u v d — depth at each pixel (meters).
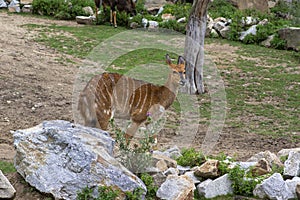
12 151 7.67
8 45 15.25
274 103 12.36
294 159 6.92
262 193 6.41
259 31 19.09
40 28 18.58
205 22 12.33
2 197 5.63
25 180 6.00
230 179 6.53
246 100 12.45
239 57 16.80
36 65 13.40
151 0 24.16
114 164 5.87
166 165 6.70
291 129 10.41
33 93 11.07
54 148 6.00
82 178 5.73
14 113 9.77
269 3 25.33
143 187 5.83
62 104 10.56
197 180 6.53
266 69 15.48
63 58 14.61
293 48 18.16
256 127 10.46
